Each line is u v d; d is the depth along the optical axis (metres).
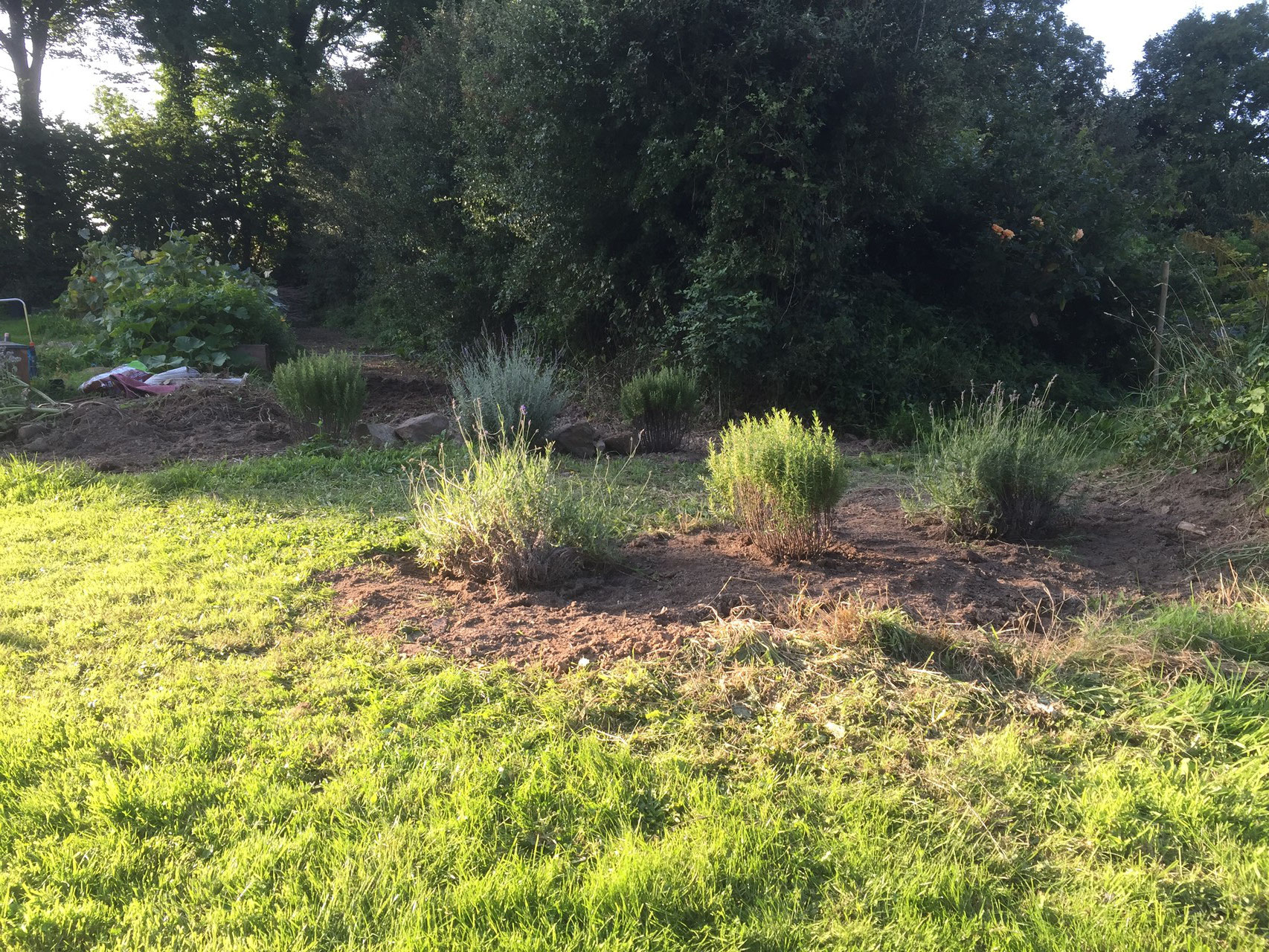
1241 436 6.26
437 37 18.22
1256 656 3.62
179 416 9.59
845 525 5.93
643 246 11.65
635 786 2.80
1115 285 11.50
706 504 6.48
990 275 11.80
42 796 2.73
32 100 31.70
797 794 2.76
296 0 33.09
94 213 32.09
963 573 4.76
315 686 3.49
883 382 10.50
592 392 11.80
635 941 2.16
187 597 4.50
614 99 10.30
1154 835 2.55
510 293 13.47
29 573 4.96
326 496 6.67
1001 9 22.69
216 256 34.84
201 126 35.03
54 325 18.62
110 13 32.38
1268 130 34.91
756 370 10.41
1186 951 2.10
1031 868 2.44
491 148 13.91
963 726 3.15
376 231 20.23
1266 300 7.30
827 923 2.22
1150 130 36.50
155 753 3.01
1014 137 12.46
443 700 3.34
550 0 10.77
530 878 2.37
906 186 11.11
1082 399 11.25
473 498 4.84
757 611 4.09
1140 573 4.87
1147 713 3.18
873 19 9.86
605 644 3.81
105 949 2.13
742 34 10.26
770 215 10.32
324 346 22.17
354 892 2.32
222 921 2.22
